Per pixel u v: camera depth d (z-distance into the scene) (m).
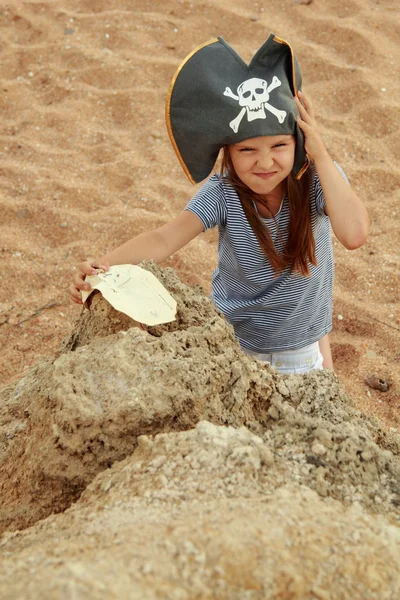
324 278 2.51
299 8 5.94
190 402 1.56
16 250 3.87
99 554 1.16
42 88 5.26
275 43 1.98
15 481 1.69
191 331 1.75
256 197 2.25
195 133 2.06
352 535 1.25
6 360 3.21
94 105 5.06
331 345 3.24
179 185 4.37
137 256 2.22
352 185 4.27
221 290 2.58
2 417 2.02
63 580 1.06
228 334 1.79
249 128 2.01
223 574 1.13
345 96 5.03
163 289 1.88
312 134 2.10
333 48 5.52
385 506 1.44
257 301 2.46
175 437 1.48
